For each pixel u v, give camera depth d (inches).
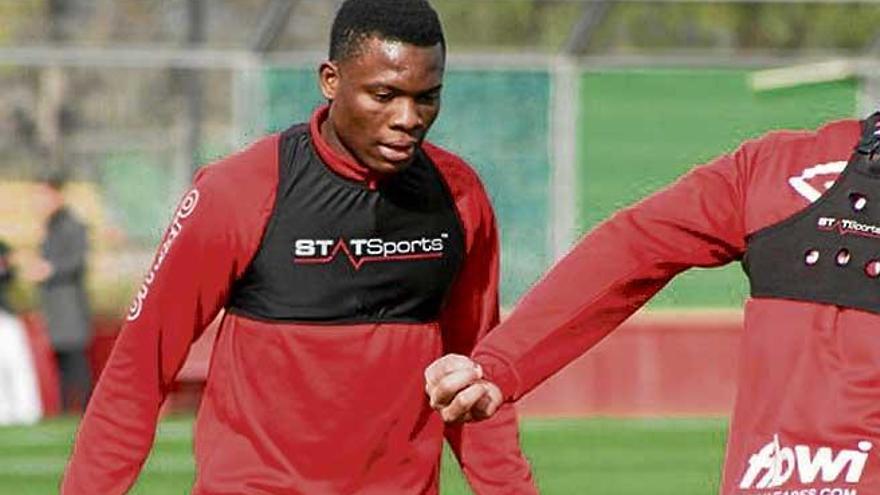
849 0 2196.1
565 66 2212.1
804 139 469.7
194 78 2187.5
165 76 2230.6
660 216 473.4
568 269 477.4
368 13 576.1
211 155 2204.7
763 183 466.6
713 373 2044.8
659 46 2230.6
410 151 585.0
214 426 617.6
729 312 2058.3
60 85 2235.5
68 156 2223.2
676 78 2226.9
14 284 2134.6
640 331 2041.1
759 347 462.0
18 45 2241.6
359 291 606.9
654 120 2224.4
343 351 606.9
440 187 617.3
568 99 2210.9
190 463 1599.4
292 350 605.3
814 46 2263.8
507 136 2204.7
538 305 475.8
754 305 465.7
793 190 462.0
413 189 609.9
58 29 2247.8
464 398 456.1
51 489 1453.0
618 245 475.2
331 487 612.1
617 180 2217.0
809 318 456.1
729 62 2233.0
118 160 2218.3
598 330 479.2
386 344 610.5
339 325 606.5
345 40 580.7
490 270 637.9
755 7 2253.9
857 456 446.9
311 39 2153.1
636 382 2042.3
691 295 2171.5
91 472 609.6
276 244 601.9
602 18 2202.3
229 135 2208.4
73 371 2028.8
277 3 2130.9
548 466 1605.6
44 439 1772.9
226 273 602.9
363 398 609.9
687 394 2044.8
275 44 2143.2
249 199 598.9
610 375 2038.6
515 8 2235.5
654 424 1934.1
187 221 598.9
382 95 577.6
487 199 632.4
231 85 2208.4
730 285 2171.5
